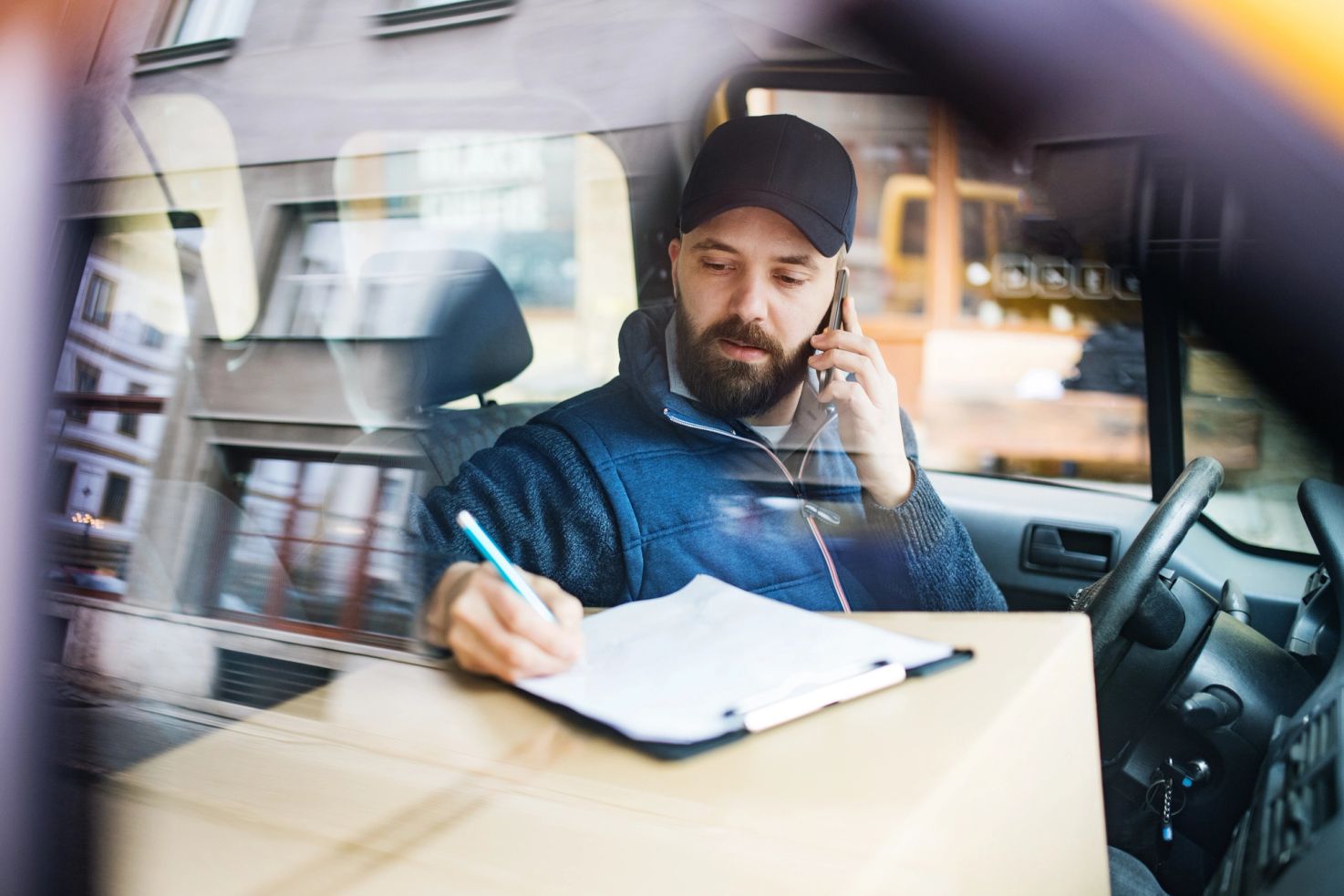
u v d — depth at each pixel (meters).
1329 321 1.18
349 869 0.50
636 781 0.59
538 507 1.09
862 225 1.31
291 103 0.79
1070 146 1.20
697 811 0.56
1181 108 1.12
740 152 1.15
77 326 0.64
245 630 0.67
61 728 0.56
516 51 0.96
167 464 0.67
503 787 0.58
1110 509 1.73
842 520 1.24
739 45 1.14
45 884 0.50
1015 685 0.70
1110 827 1.19
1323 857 0.70
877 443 1.23
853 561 1.24
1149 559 1.15
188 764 0.58
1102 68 1.11
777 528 1.21
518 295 1.04
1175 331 1.47
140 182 0.70
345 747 0.61
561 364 1.14
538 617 0.73
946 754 0.62
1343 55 1.01
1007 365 1.54
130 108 0.70
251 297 0.75
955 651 0.75
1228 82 1.07
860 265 1.34
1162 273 1.33
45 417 0.61
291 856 0.52
